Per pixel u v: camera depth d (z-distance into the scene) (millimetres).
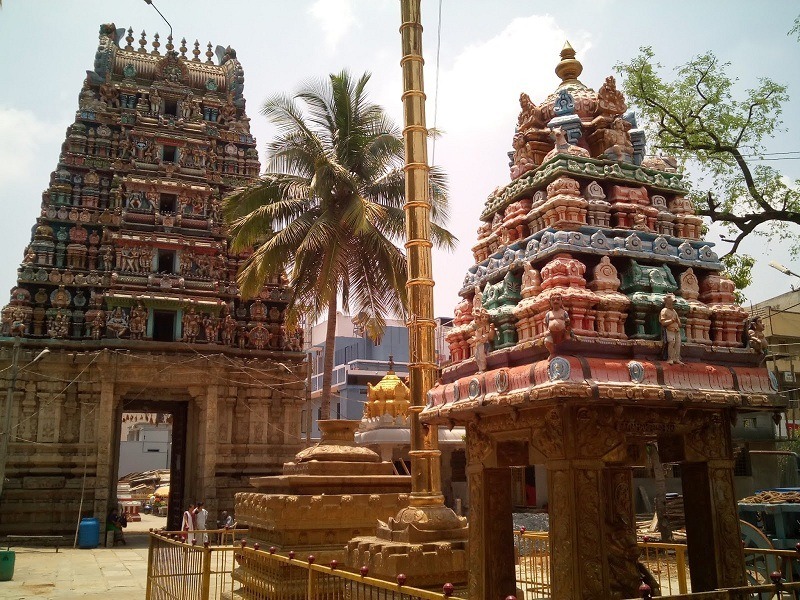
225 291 32906
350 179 23578
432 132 22750
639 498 28562
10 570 18562
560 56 7996
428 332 9359
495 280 7203
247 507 12773
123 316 30438
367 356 47312
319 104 26250
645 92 23906
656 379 5797
